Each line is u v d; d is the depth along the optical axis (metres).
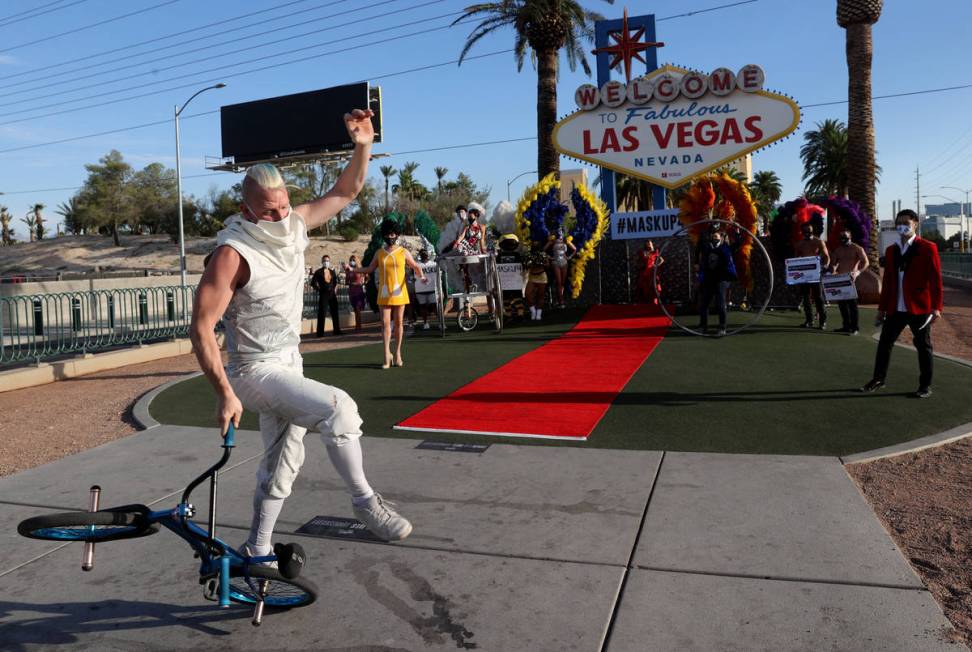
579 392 6.98
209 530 2.58
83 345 11.56
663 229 14.59
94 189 80.38
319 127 52.72
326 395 2.81
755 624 2.66
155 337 12.98
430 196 71.44
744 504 3.88
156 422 6.36
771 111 13.86
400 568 3.23
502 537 3.54
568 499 4.05
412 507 4.00
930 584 3.03
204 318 2.51
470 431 5.61
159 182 82.50
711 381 7.30
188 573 3.27
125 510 2.51
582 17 21.47
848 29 18.98
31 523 2.35
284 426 2.92
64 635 2.74
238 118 55.94
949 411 5.85
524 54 24.17
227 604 2.52
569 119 14.84
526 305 14.27
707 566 3.15
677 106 14.30
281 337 2.84
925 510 3.85
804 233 11.30
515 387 7.37
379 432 5.71
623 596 2.91
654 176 14.51
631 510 3.84
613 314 13.70
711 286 10.45
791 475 4.34
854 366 7.92
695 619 2.71
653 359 8.77
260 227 2.68
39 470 4.98
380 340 12.91
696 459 4.71
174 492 4.41
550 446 5.15
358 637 2.67
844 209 14.25
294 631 2.73
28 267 68.75
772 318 12.64
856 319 10.67
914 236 6.36
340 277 26.38
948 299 21.80
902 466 4.59
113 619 2.86
